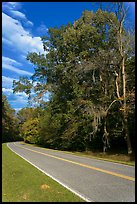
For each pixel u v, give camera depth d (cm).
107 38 3109
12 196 895
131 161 2403
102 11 2995
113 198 831
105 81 3275
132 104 2684
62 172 1443
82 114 3441
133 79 2916
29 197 860
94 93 3409
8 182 1153
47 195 872
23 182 1123
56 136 4378
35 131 6388
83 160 2169
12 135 10025
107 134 3131
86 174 1357
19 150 3703
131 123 2886
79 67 3244
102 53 2997
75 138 3806
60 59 4038
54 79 4178
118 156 2811
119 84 3105
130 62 2994
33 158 2352
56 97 4166
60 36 4041
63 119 4044
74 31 3331
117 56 2930
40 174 1335
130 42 2872
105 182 1113
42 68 4156
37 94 4156
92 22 3189
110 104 3097
